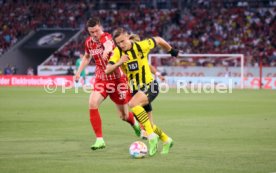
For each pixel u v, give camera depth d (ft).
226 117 92.63
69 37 242.99
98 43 57.52
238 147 57.47
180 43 240.53
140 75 54.13
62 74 221.25
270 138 64.90
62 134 69.51
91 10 266.57
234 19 247.50
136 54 53.57
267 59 221.87
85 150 55.72
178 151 54.80
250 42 234.17
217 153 53.36
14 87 198.70
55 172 43.62
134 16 258.98
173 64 218.59
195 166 46.21
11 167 45.68
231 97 145.89
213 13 253.44
